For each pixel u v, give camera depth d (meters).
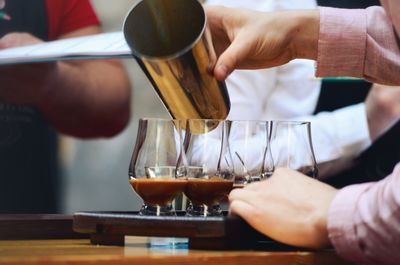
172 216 1.55
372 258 1.38
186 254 1.37
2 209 3.17
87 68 3.27
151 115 4.38
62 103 3.19
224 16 1.83
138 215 1.58
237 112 2.76
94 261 1.28
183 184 1.63
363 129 2.77
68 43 1.80
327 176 2.82
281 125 1.67
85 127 3.30
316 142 2.79
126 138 4.37
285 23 1.85
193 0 1.54
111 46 1.67
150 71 1.53
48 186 3.24
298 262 1.44
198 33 1.55
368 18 1.93
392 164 2.78
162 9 1.54
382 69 1.92
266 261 1.41
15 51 1.80
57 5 3.20
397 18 1.78
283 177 1.52
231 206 1.53
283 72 2.84
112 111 3.34
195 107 1.59
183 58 1.49
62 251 1.47
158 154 1.63
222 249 1.49
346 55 1.91
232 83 2.76
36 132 3.18
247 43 1.77
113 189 4.38
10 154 3.14
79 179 4.32
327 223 1.42
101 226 1.60
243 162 1.66
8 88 3.05
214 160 1.63
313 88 2.87
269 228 1.47
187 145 1.63
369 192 1.40
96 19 3.29
